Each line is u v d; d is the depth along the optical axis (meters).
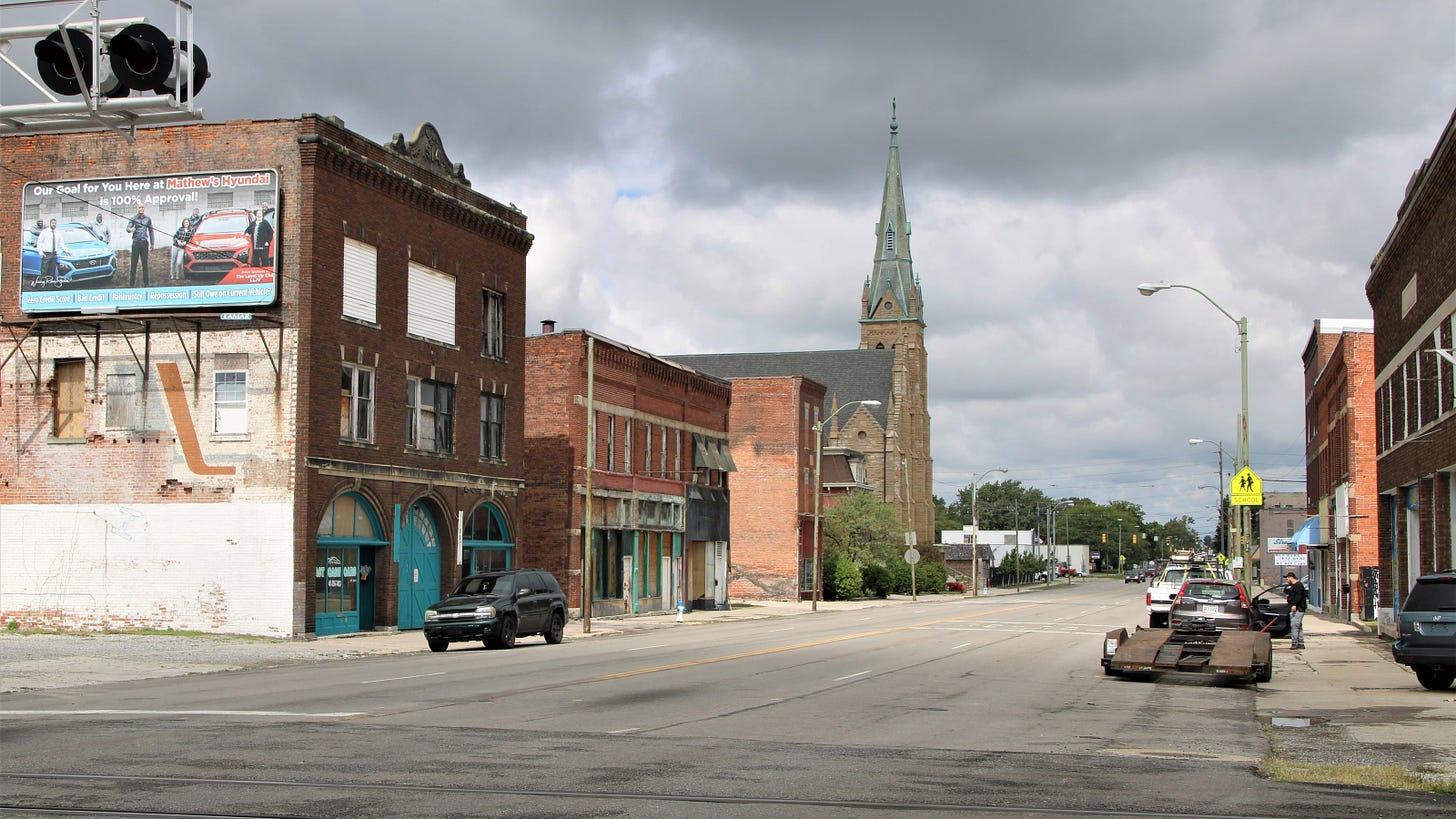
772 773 12.22
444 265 41.69
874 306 136.75
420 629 40.03
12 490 36.59
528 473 49.97
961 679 24.19
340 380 36.34
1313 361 74.12
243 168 35.62
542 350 50.25
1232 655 23.98
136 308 35.94
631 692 20.14
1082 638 38.59
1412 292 37.50
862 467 107.62
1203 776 12.64
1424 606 22.70
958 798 11.03
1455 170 30.70
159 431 35.69
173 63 15.97
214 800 10.34
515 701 18.53
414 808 10.07
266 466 34.91
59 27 15.70
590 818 9.80
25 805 10.09
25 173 37.03
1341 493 57.19
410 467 39.56
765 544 75.94
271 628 34.59
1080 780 12.20
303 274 35.03
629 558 54.94
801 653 30.48
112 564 35.78
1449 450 32.31
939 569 103.00
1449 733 16.81
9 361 36.88
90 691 20.62
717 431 65.31
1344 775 12.69
